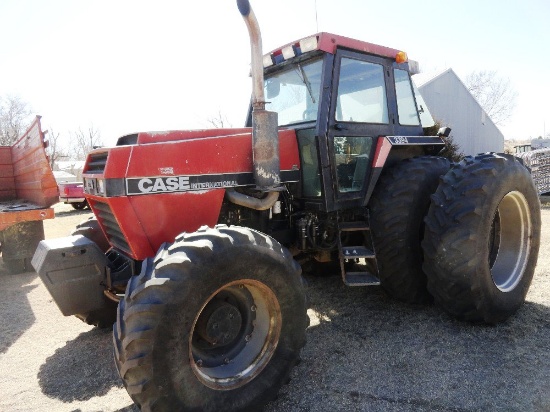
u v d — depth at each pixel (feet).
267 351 7.52
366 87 11.38
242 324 7.75
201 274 6.55
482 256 9.53
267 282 7.33
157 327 6.16
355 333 10.16
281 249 7.72
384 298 12.35
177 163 8.49
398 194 10.73
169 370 6.29
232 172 9.20
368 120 11.39
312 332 10.35
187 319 6.45
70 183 43.24
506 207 11.22
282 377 7.55
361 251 10.74
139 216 8.16
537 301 11.71
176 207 8.51
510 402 7.22
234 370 7.28
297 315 7.72
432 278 10.03
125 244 8.87
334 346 9.55
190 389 6.55
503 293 10.16
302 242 10.83
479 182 9.66
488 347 9.14
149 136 8.54
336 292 13.07
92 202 9.47
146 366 6.13
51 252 8.77
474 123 58.44
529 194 11.02
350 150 11.08
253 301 7.75
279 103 11.84
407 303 11.78
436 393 7.58
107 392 8.27
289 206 10.96
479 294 9.60
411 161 11.57
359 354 9.12
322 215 11.17
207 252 6.67
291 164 10.78
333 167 10.31
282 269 7.47
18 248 17.69
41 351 10.28
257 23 8.29
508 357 8.68
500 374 8.07
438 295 10.11
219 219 9.61
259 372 7.38
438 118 49.24
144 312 6.18
